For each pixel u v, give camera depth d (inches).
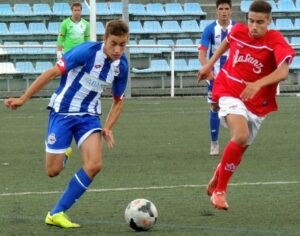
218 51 636.1
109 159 951.6
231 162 578.6
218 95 606.2
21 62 2053.4
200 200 658.2
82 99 562.6
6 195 689.6
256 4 585.9
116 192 704.4
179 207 625.0
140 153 1009.5
